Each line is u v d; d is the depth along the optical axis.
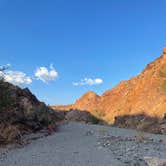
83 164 10.78
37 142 17.17
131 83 87.94
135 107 68.00
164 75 71.31
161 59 80.19
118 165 10.60
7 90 19.34
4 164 11.11
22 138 17.64
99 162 11.09
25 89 27.67
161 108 56.34
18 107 21.83
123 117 68.69
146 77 76.94
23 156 12.54
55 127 25.23
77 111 75.94
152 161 10.71
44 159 11.74
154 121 53.41
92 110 94.44
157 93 64.88
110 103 90.06
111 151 13.52
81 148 14.52
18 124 19.86
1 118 18.70
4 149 14.52
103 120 78.81
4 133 16.61
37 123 22.23
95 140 17.77
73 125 32.47
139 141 17.53
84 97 112.19
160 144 16.97
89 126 32.31
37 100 28.59
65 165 10.70
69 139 18.44
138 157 12.02
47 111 29.08
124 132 25.05
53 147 14.99
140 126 54.59
